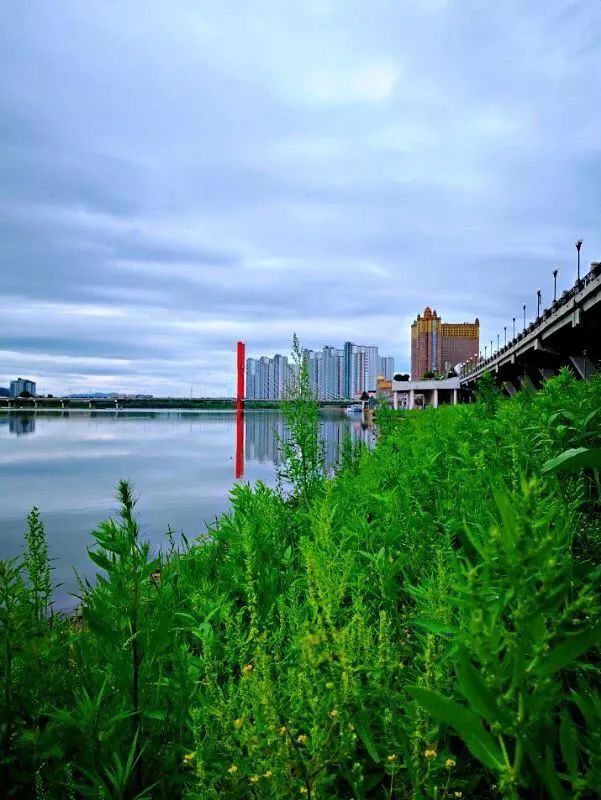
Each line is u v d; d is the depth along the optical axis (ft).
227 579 12.07
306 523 15.64
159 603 8.45
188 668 7.75
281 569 12.73
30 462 91.86
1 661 6.96
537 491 3.93
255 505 15.51
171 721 7.50
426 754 5.10
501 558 3.89
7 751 6.34
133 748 6.09
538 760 3.71
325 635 5.74
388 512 13.53
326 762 5.18
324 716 5.41
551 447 12.32
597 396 14.97
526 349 153.69
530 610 3.71
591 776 4.01
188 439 159.74
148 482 61.05
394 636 8.16
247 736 5.41
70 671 8.42
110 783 6.42
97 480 66.23
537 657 3.65
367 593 9.62
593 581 5.92
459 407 36.29
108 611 7.85
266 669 5.94
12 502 48.62
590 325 109.50
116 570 6.95
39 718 7.00
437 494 15.38
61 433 205.36
